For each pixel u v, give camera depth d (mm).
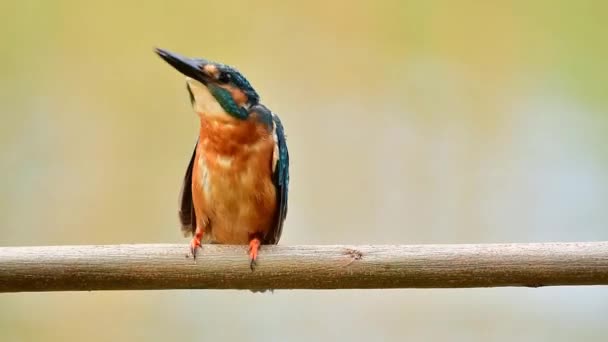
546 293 12180
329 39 14055
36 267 7309
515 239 12945
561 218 12922
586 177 13117
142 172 13125
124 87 13602
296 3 14258
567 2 14094
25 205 12664
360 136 13516
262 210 8797
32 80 13367
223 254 7621
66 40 13695
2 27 13422
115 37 13844
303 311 12242
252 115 8750
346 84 13844
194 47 13992
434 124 13641
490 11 14195
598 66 13758
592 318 12016
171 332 11984
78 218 12688
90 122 13297
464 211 13094
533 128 13531
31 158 12922
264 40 14094
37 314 11781
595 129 13398
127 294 12086
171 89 13641
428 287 7508
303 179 13172
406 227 13031
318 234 12914
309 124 13555
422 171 13328
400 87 13844
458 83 13828
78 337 11773
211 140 8695
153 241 12711
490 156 13422
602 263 7234
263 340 11992
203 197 8789
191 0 14164
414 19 14125
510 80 13898
